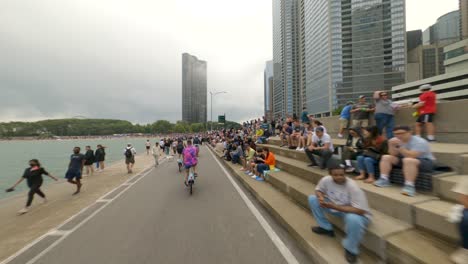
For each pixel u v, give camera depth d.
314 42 105.06
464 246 2.55
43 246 4.30
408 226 3.39
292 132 11.76
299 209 5.38
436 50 104.19
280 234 4.52
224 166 14.67
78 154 8.83
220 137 32.41
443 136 6.59
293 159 9.41
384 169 4.49
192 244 4.19
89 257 3.86
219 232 4.67
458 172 3.95
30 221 5.75
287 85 126.62
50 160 32.03
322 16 97.62
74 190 9.19
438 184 3.66
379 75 88.00
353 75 90.69
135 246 4.18
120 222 5.39
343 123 10.34
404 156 4.14
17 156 40.81
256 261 3.58
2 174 20.11
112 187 9.47
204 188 8.61
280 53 134.88
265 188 7.50
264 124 17.67
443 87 70.75
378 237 3.19
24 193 9.12
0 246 4.36
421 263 2.65
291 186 6.23
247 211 5.89
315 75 104.62
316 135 7.16
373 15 88.06
